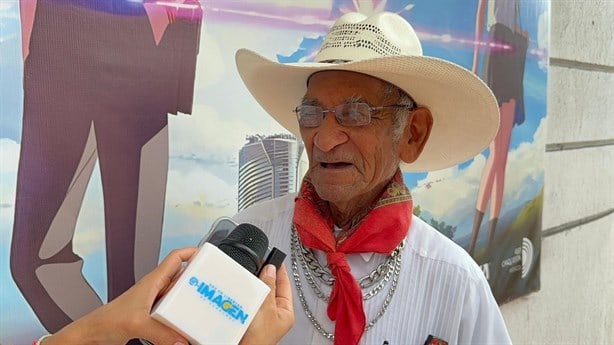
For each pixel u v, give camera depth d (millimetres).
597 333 2863
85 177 1031
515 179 2045
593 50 2514
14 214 957
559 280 2496
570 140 2436
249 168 1273
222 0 1187
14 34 931
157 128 1115
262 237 700
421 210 1695
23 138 953
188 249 649
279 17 1285
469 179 1844
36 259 989
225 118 1220
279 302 645
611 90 2695
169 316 548
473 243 1896
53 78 976
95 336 588
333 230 989
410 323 945
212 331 558
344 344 887
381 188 978
